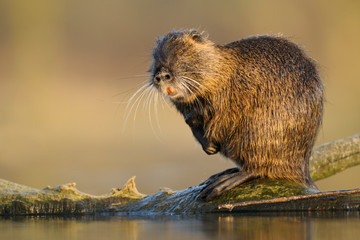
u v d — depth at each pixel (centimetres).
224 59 1812
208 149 1864
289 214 1616
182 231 1374
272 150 1736
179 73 1830
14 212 1820
